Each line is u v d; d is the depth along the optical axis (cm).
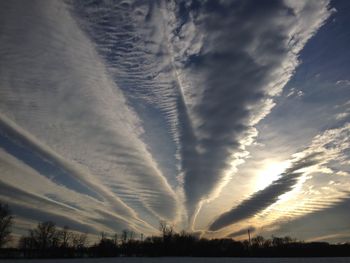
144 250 19112
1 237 11562
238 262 12850
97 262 12781
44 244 15812
